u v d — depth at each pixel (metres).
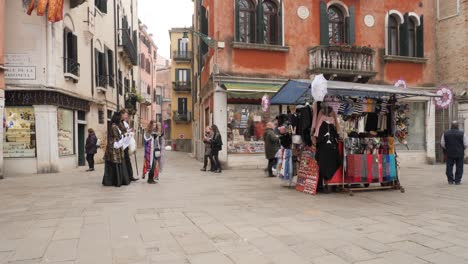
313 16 15.98
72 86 16.30
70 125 16.39
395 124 9.52
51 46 14.35
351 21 16.45
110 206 7.23
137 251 4.52
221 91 14.71
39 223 5.91
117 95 24.39
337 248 4.62
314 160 8.88
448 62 17.95
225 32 14.85
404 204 7.44
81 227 5.64
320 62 15.33
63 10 15.34
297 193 8.82
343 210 6.84
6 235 5.23
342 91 8.75
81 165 18.05
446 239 4.99
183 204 7.41
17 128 14.22
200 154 21.05
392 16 17.61
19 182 11.45
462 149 10.33
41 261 4.18
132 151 10.96
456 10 17.55
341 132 9.21
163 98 61.53
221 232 5.33
